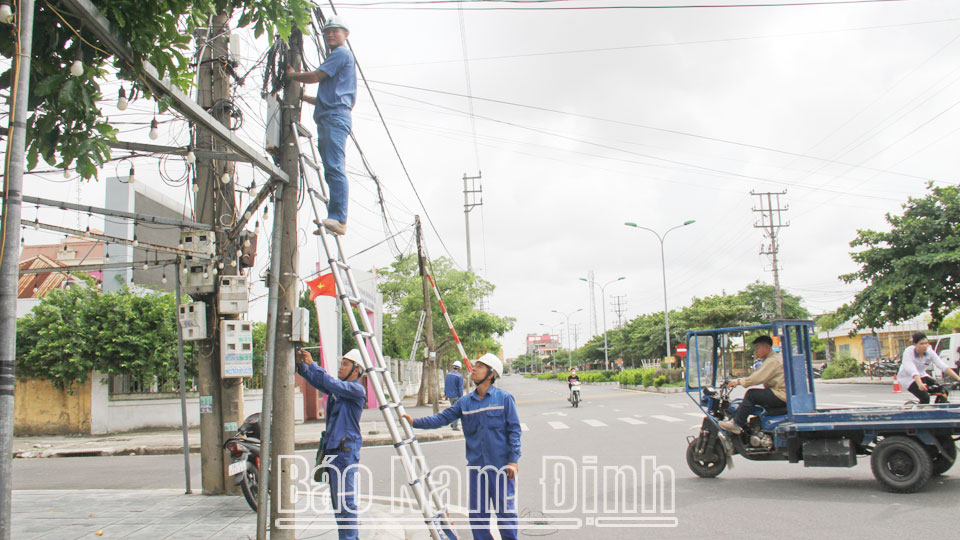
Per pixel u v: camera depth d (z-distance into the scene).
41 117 5.14
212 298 8.70
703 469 9.06
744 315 44.19
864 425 7.81
